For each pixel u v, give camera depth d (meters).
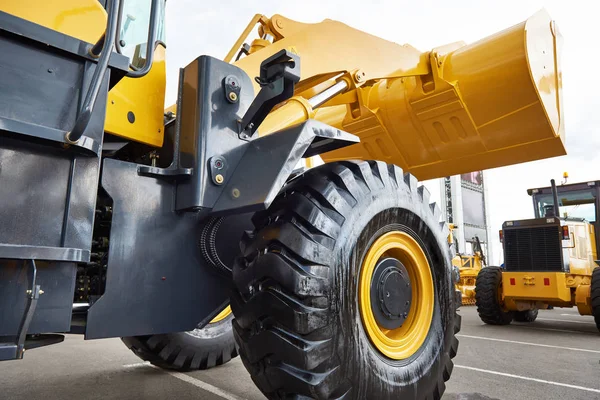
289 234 1.65
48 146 1.34
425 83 3.08
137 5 1.95
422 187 2.34
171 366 3.12
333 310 1.63
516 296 6.49
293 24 3.07
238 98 1.88
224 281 2.00
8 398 2.58
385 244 2.02
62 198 1.35
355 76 2.65
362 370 1.71
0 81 1.26
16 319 1.25
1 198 1.25
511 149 3.01
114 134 1.80
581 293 6.21
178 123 1.87
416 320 2.14
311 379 1.55
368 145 3.50
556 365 3.77
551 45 2.99
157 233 1.78
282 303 1.57
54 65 1.36
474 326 6.78
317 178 1.83
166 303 1.79
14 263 1.27
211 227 1.92
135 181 1.74
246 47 3.02
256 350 1.65
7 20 1.27
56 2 1.47
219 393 2.72
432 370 2.07
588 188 7.50
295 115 2.36
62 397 2.61
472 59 2.95
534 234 6.59
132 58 1.91
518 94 2.82
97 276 2.03
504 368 3.62
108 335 1.63
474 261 13.45
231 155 1.82
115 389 2.80
